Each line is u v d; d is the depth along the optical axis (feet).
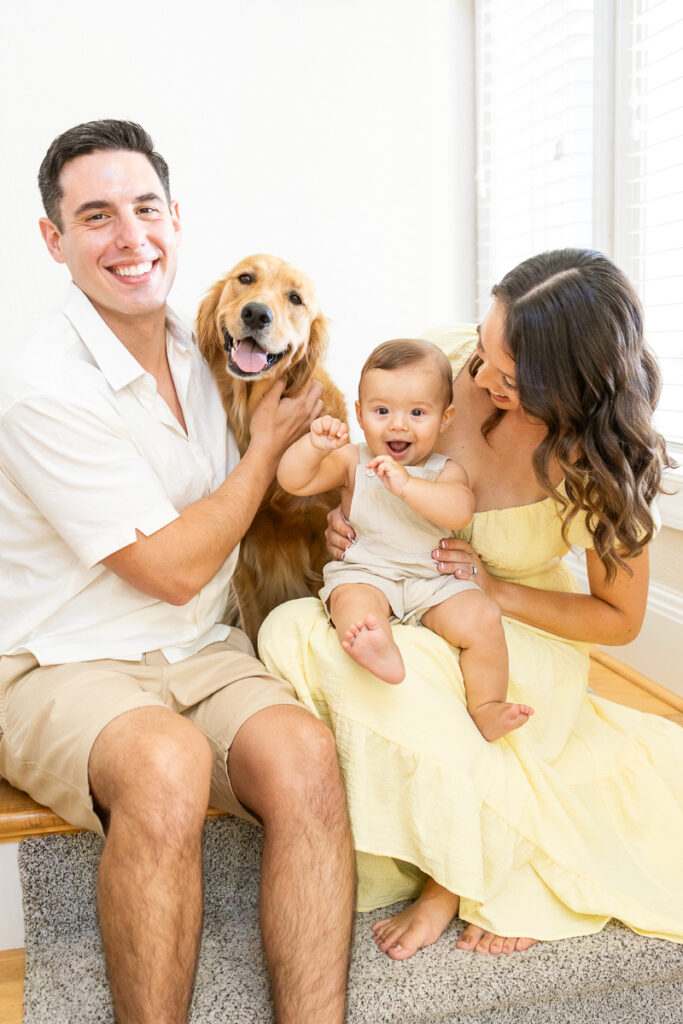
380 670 4.35
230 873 5.05
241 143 9.83
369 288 10.50
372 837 4.52
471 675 4.70
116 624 4.89
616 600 5.11
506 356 4.49
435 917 4.64
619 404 4.44
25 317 9.61
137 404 4.96
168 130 9.62
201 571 4.72
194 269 9.98
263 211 10.03
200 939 3.92
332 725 4.67
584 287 4.36
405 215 10.43
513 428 5.12
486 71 10.05
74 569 4.79
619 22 7.36
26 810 4.81
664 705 6.65
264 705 4.46
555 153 8.41
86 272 4.82
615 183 7.58
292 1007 3.91
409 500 4.56
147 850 3.80
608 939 4.57
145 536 4.60
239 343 5.58
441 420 4.92
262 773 4.19
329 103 9.97
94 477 4.54
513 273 4.61
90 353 4.89
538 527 5.17
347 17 9.84
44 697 4.50
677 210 6.98
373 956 4.50
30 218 9.45
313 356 6.11
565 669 5.18
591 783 5.05
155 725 4.13
